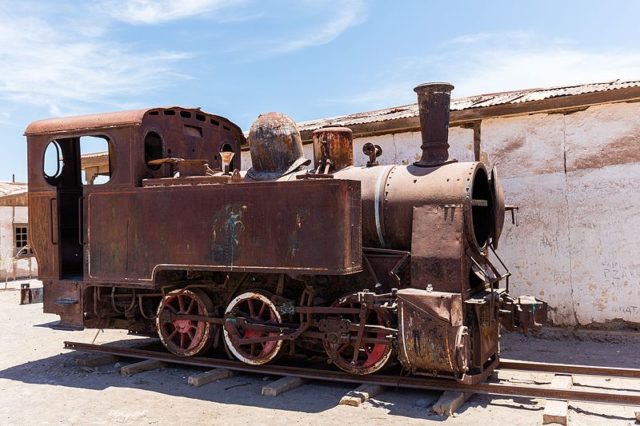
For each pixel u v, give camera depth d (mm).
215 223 5988
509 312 5781
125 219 6531
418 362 5246
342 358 5824
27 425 4848
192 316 6465
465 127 8766
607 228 7820
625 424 4605
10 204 19562
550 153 8180
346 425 4719
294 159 6371
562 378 5656
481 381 5430
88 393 5758
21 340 8648
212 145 7734
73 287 6879
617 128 7773
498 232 5984
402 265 5820
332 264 5387
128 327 7180
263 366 6098
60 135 7012
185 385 5961
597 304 7871
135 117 6527
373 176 6121
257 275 6375
